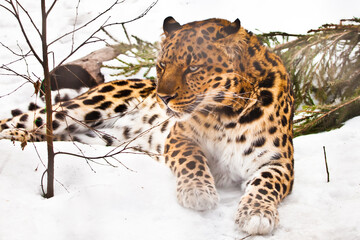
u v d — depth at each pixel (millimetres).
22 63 11625
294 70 9820
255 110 6715
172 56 6496
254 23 13250
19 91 10422
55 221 5730
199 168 6746
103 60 10805
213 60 6434
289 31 12773
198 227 5945
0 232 5449
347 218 5945
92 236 5605
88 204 6047
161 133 8312
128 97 8867
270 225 5848
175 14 13773
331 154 7598
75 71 10477
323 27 10961
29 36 12867
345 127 8570
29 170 6586
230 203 6570
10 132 8227
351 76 9703
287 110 7113
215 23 6742
